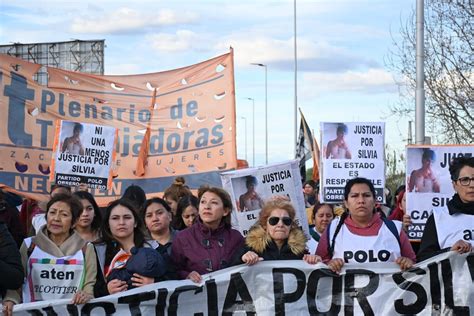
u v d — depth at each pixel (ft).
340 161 32.24
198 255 23.54
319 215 31.35
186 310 22.71
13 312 21.91
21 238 32.24
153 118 43.42
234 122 41.98
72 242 23.04
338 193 32.27
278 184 28.94
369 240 22.88
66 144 33.76
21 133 41.57
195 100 43.14
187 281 22.75
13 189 40.42
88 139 34.01
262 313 22.80
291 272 22.84
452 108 70.54
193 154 42.22
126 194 31.58
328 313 22.80
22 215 39.81
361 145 32.27
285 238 22.97
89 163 34.01
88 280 22.79
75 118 43.06
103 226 23.97
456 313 22.54
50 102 42.68
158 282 22.62
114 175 38.17
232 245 23.88
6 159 40.86
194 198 30.01
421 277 22.65
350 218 23.26
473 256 22.41
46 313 22.11
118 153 43.06
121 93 44.16
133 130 43.37
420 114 53.01
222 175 28.96
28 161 41.32
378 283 22.76
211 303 22.85
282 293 22.84
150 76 44.47
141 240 23.73
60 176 33.65
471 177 22.13
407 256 23.02
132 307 22.44
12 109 41.65
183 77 43.91
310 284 22.84
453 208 22.86
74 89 43.96
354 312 22.77
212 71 43.24
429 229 22.95
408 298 22.70
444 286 22.57
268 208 22.91
